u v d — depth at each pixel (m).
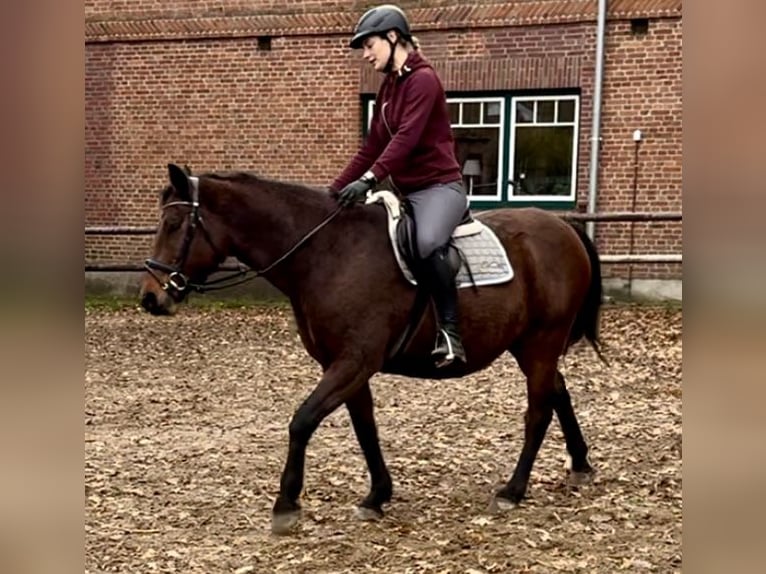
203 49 14.27
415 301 4.43
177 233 4.29
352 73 13.65
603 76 12.52
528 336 4.95
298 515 4.47
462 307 4.51
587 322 5.34
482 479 5.50
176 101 14.46
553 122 12.93
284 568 4.09
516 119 13.09
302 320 4.47
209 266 4.36
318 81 13.81
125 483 5.56
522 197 13.13
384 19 4.32
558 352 5.02
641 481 5.32
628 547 4.25
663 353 9.25
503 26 12.95
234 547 4.41
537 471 5.60
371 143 4.65
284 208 4.38
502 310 4.63
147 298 4.27
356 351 4.30
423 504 5.02
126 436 6.80
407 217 4.44
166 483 5.55
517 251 4.84
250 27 14.00
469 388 8.17
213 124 14.34
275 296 13.77
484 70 13.08
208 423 7.22
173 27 14.33
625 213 11.02
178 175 4.29
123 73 14.66
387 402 7.70
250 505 5.10
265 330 11.55
